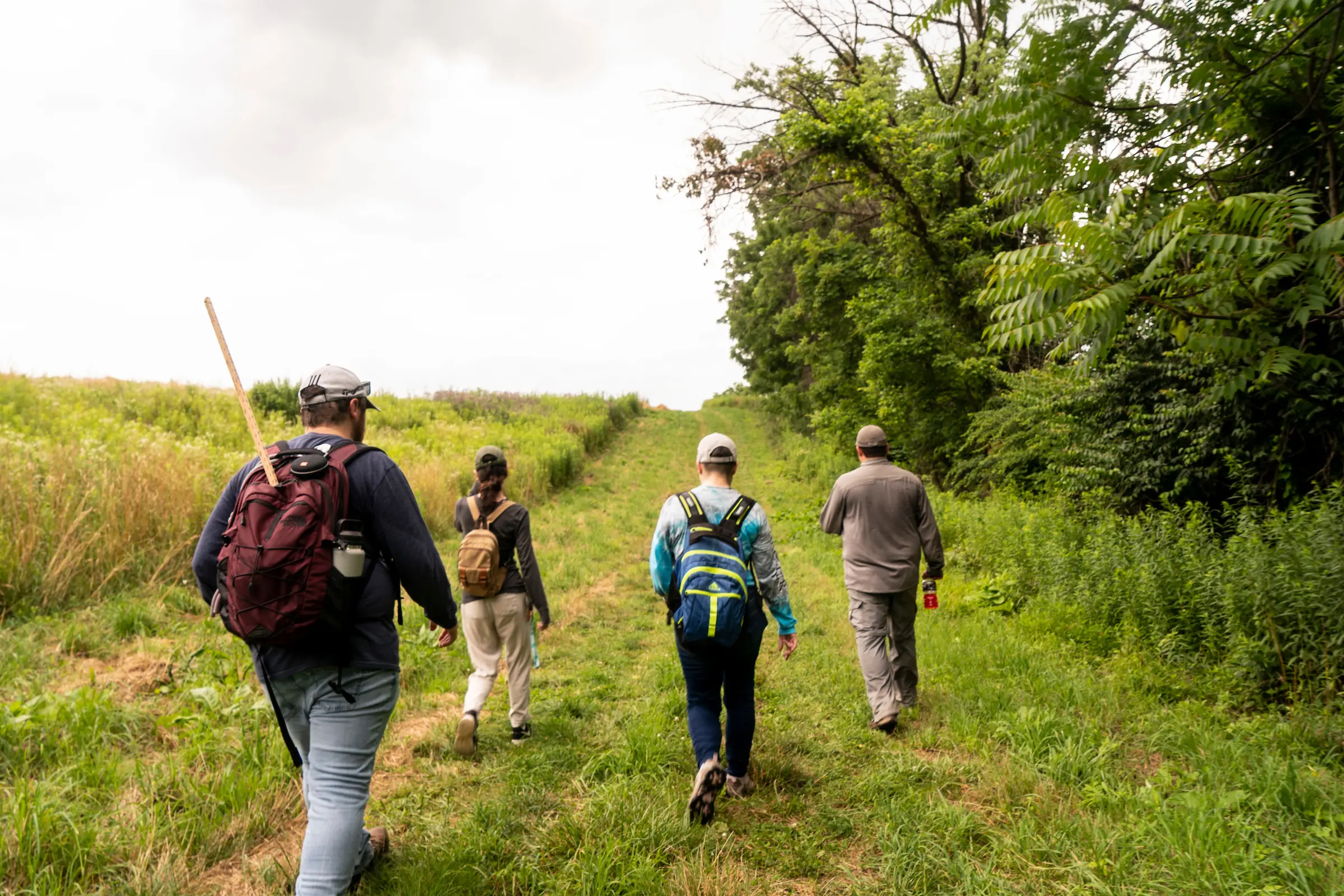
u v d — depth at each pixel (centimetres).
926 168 1391
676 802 326
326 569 213
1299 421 616
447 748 416
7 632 523
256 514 213
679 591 328
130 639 557
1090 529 762
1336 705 392
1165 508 751
